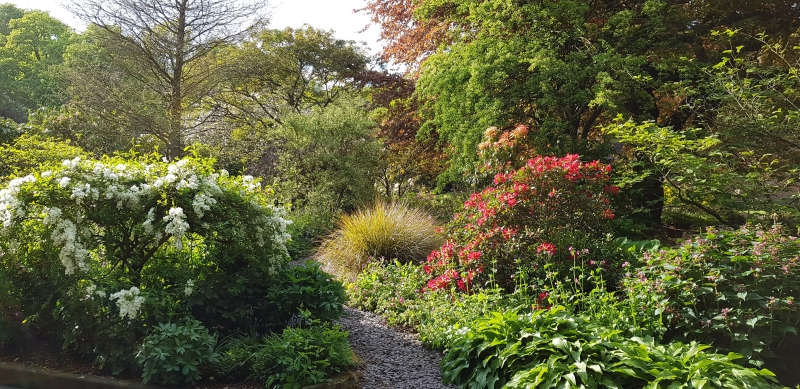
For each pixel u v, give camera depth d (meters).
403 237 7.46
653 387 2.95
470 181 9.79
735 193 6.37
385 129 14.13
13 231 4.02
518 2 9.21
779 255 3.87
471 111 9.54
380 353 4.50
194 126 15.70
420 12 10.99
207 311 4.12
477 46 9.38
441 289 5.67
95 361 3.81
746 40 8.80
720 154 6.48
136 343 3.71
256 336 4.25
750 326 3.67
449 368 3.90
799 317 3.62
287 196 11.09
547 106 8.95
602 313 4.10
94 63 16.05
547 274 4.88
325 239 8.55
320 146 11.21
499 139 8.43
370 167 11.66
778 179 6.70
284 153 11.55
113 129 14.13
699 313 3.88
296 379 3.54
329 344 3.89
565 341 3.34
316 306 4.53
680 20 9.17
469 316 4.71
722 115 7.19
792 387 3.62
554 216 5.57
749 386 2.88
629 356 3.17
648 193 9.31
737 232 4.29
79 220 3.96
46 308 4.11
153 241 4.25
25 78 27.42
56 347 4.12
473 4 9.60
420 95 10.75
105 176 4.05
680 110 8.97
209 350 3.65
